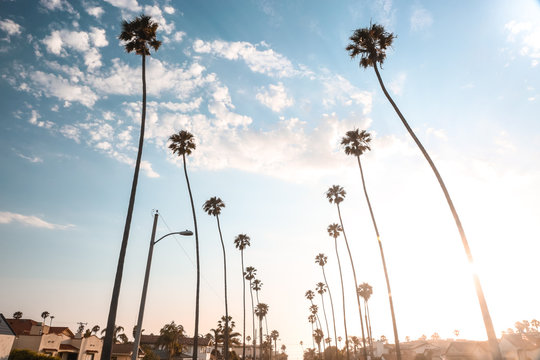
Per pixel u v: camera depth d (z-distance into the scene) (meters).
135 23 22.47
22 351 31.83
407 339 132.62
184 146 38.31
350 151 36.12
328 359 87.31
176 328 70.75
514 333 52.84
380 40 23.88
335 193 47.09
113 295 15.27
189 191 37.31
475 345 52.00
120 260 16.03
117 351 56.50
